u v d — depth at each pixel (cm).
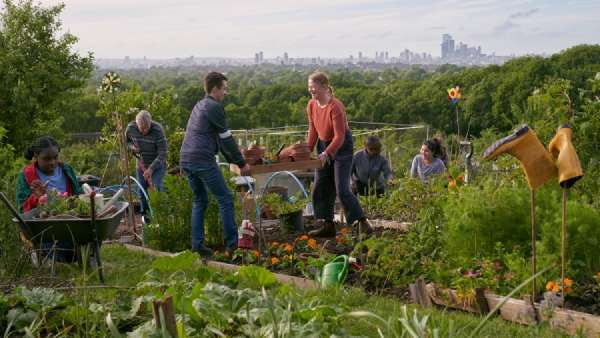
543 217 502
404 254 525
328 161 707
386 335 368
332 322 360
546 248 473
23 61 2136
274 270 580
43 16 2202
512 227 511
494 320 418
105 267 606
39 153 593
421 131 2419
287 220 751
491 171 765
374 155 839
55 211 536
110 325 285
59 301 393
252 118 6900
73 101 2314
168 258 479
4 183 657
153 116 1538
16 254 554
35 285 455
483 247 515
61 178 616
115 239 779
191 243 711
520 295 448
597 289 447
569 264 463
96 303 400
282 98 7444
